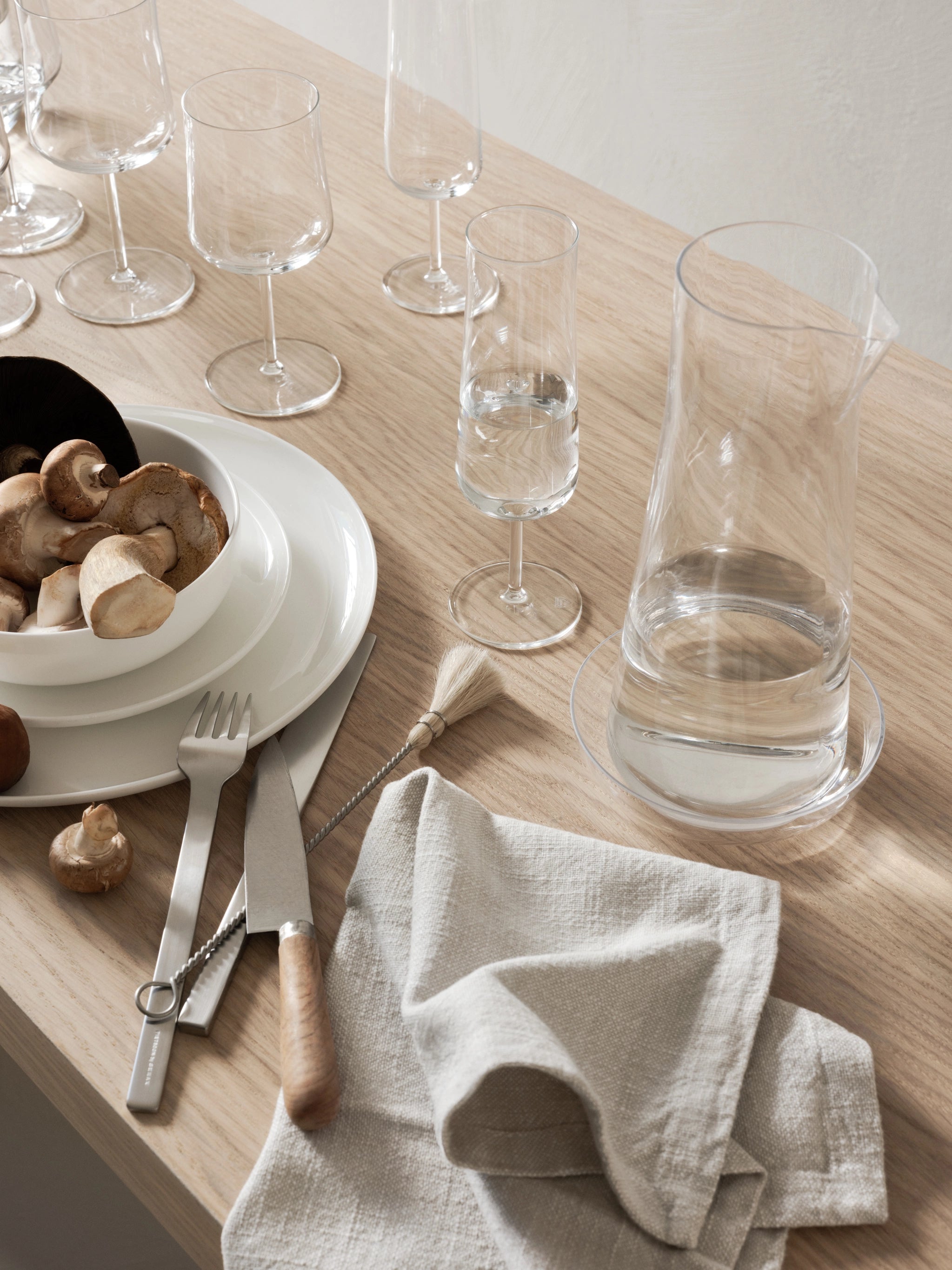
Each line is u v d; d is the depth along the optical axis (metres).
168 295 0.97
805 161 1.69
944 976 0.53
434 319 0.94
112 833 0.54
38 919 0.55
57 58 0.85
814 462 0.48
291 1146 0.45
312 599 0.70
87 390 0.69
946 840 0.59
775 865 0.57
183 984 0.51
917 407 0.85
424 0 0.82
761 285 0.52
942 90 1.49
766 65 1.64
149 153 0.91
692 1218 0.41
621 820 0.60
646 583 0.55
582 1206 0.42
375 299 0.97
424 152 0.89
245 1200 0.44
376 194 1.08
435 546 0.75
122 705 0.62
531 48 1.92
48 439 0.71
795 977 0.53
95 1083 0.48
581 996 0.47
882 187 1.63
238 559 0.72
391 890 0.53
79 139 0.88
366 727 0.64
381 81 1.22
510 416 0.60
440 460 0.81
